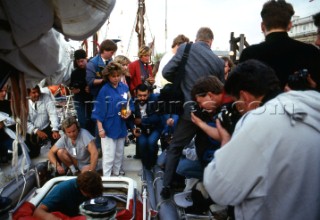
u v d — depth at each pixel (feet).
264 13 6.99
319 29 6.89
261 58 6.82
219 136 6.31
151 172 12.96
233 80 4.66
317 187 4.02
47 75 7.02
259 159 4.00
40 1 5.47
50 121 15.29
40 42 6.22
